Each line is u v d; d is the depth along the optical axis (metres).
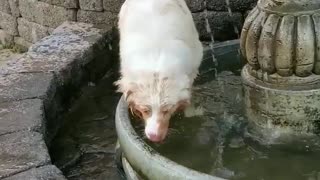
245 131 1.50
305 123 1.44
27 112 1.59
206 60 1.77
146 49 1.39
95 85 1.99
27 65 1.85
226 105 1.61
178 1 1.57
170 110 1.37
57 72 1.80
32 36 2.53
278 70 1.40
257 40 1.40
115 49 2.14
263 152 1.43
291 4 1.35
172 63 1.37
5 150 1.43
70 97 1.86
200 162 1.41
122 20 1.60
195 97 1.65
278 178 1.34
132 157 1.32
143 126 1.47
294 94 1.40
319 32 1.35
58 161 1.62
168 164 1.22
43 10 2.40
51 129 1.71
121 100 1.47
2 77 1.79
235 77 1.74
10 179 1.32
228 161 1.41
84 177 1.55
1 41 2.72
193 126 1.53
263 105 1.45
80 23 2.19
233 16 2.12
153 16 1.47
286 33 1.35
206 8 2.12
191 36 1.54
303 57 1.36
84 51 1.94
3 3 2.60
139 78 1.36
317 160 1.39
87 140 1.70
